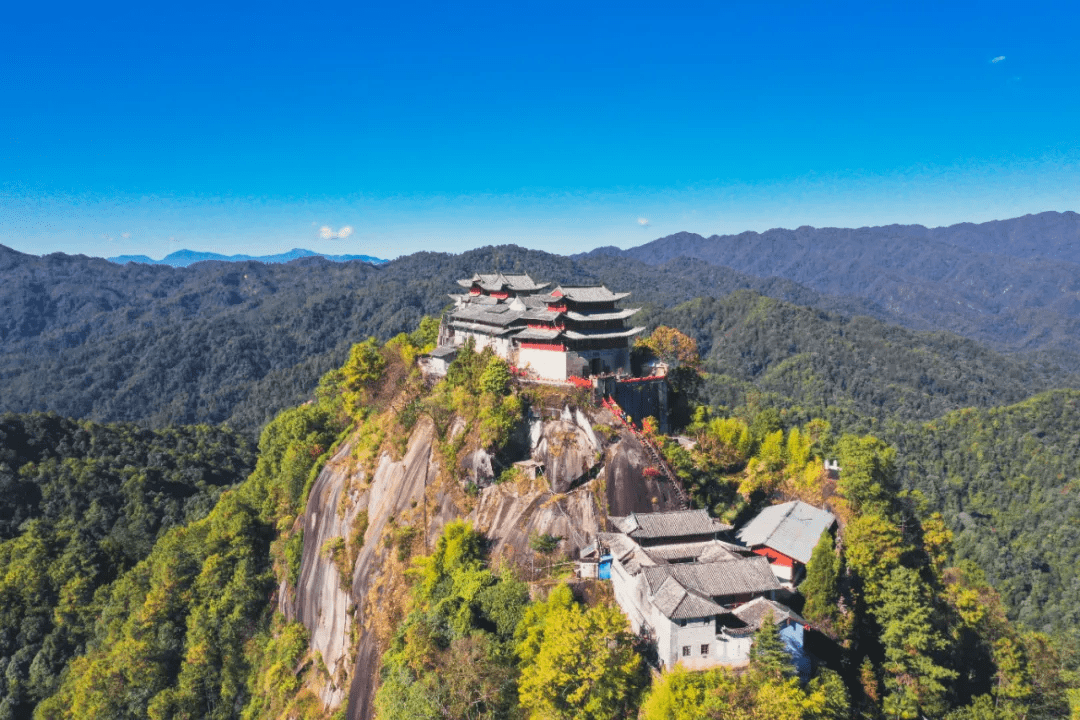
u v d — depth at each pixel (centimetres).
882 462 7944
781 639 5750
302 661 9231
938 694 6253
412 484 9062
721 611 5612
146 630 10319
